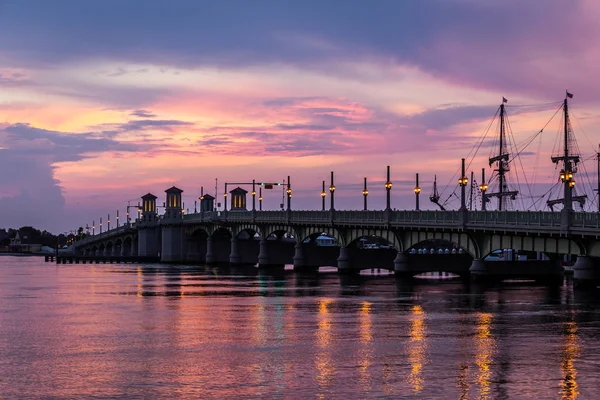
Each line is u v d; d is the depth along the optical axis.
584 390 40.31
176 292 102.69
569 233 89.62
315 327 63.62
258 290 105.62
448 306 80.06
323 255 169.25
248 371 45.41
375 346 53.66
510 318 69.12
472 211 109.75
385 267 151.25
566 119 100.19
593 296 89.12
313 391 40.38
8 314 75.12
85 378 43.91
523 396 39.12
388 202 130.50
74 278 142.25
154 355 50.75
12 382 43.00
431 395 39.34
